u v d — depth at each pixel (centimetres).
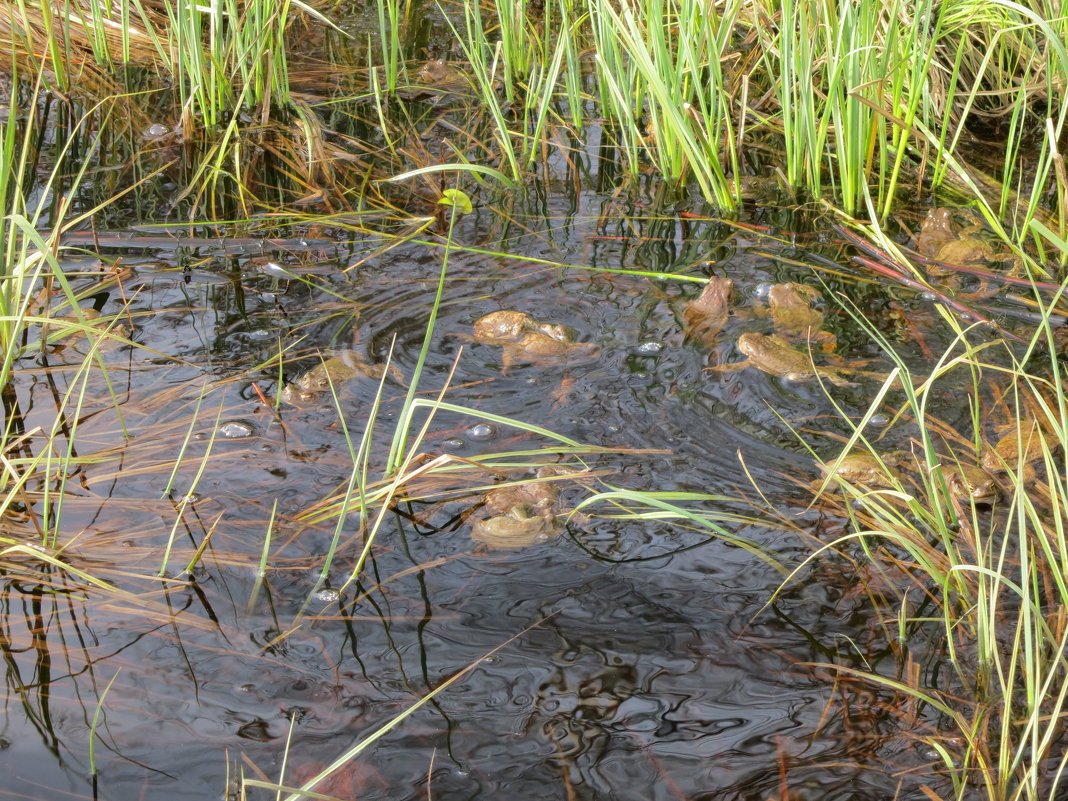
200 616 297
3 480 343
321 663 281
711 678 277
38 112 670
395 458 353
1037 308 466
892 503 344
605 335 445
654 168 628
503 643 288
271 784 229
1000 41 663
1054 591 307
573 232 546
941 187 595
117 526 331
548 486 349
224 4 758
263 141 655
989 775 245
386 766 250
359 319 456
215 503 342
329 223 551
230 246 525
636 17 690
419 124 685
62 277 367
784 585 310
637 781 247
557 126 681
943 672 279
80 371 365
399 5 891
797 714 265
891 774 248
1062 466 361
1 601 302
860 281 496
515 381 411
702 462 365
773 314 455
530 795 243
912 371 419
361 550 325
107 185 588
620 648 287
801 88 562
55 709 265
